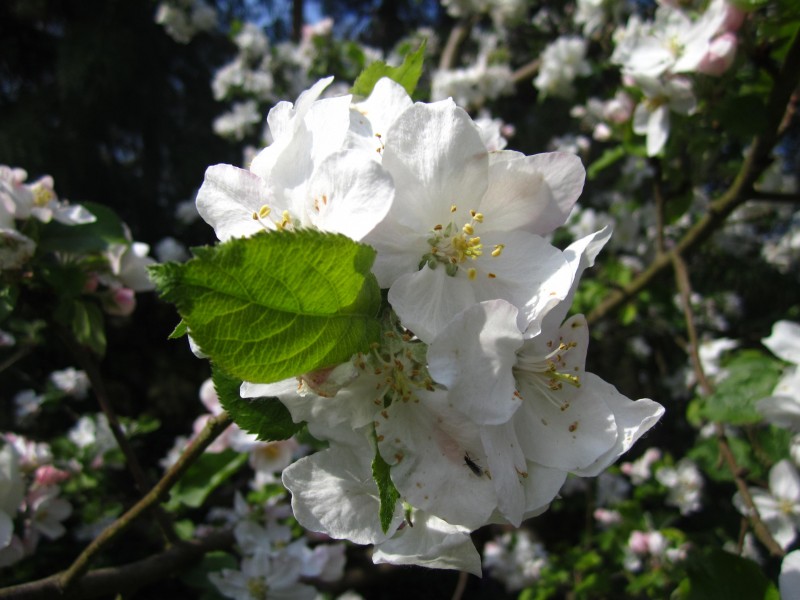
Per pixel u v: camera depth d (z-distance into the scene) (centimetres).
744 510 33
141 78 114
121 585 21
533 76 61
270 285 9
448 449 11
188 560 24
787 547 28
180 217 94
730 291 73
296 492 12
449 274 12
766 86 28
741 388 25
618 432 13
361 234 10
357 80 16
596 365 68
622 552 44
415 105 12
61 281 23
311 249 9
